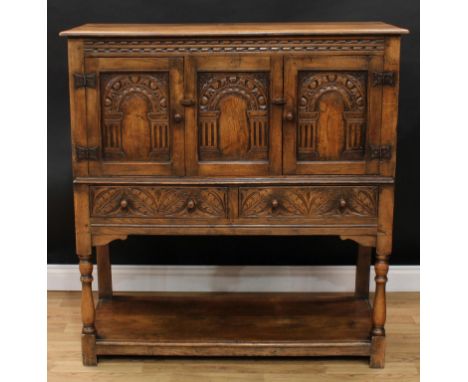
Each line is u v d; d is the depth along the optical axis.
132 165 3.15
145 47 3.04
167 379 3.22
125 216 3.20
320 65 3.04
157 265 4.08
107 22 3.83
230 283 4.07
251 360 3.39
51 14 3.82
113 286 4.08
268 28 3.14
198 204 3.18
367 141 3.11
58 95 3.91
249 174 3.15
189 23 3.82
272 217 3.19
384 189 3.14
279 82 3.06
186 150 3.13
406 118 3.92
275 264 4.07
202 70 3.05
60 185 4.02
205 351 3.31
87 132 3.12
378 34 3.00
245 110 3.10
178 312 3.63
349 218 3.18
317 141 3.12
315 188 3.15
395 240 4.06
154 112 3.11
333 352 3.31
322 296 3.85
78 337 3.58
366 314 3.61
